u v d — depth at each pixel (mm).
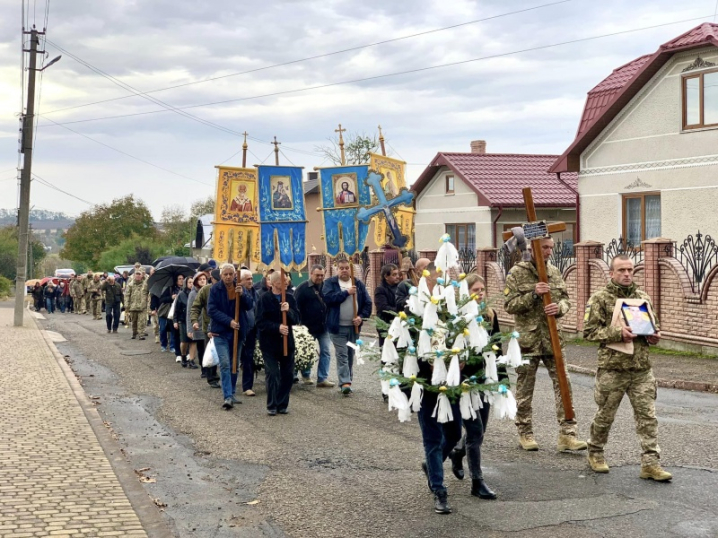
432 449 6754
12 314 40188
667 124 22969
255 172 26047
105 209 95938
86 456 8328
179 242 92250
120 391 13586
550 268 8766
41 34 30656
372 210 26969
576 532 6051
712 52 21562
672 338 16938
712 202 21891
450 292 6836
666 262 17125
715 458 8164
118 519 6270
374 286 28438
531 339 8695
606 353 7570
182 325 16906
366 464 8320
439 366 6684
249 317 13031
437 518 6484
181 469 8289
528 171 35906
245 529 6332
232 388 11930
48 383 13570
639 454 8391
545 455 8500
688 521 6242
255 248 26062
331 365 16562
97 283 36344
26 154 30359
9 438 9141
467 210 35281
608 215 24984
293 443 9375
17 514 6367
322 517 6586
